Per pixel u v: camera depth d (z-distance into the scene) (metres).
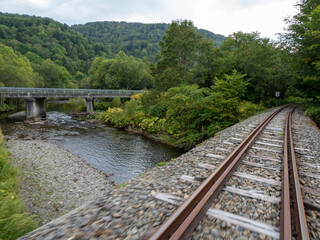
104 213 3.05
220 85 17.67
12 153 13.55
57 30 181.25
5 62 43.91
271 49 31.81
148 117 24.31
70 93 38.44
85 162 13.44
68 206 7.63
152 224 2.74
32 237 2.54
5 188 7.29
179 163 5.25
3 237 3.50
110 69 62.84
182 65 27.70
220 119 16.31
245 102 25.03
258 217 2.90
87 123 30.25
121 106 41.47
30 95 33.47
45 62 73.06
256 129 9.06
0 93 31.22
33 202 7.59
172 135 19.52
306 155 6.05
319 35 16.64
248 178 4.20
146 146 17.64
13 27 180.12
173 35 28.25
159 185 3.98
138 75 62.34
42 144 17.41
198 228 2.62
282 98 46.88
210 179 3.70
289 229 2.39
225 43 35.47
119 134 22.59
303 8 20.09
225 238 2.47
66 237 2.52
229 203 3.24
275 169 4.72
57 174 10.60
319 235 2.62
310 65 19.88
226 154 5.86
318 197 3.56
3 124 27.81
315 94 21.06
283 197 3.22
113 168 12.55
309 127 11.45
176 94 17.38
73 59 152.38
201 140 16.34
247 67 29.66
